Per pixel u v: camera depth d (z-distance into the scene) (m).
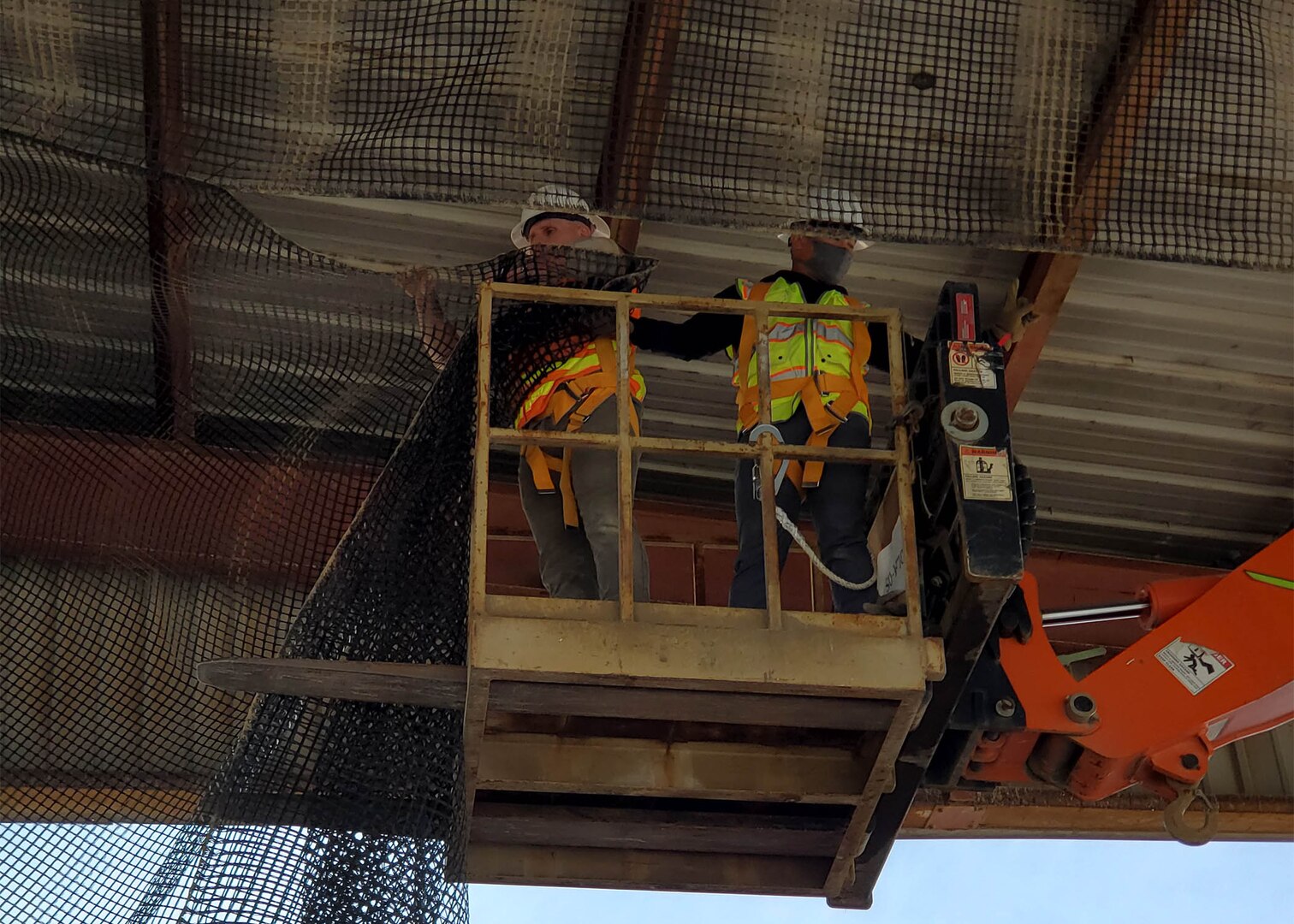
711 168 6.25
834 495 5.88
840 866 6.23
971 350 5.83
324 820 5.69
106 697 7.15
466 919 5.59
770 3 6.46
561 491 6.05
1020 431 8.85
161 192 6.48
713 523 8.56
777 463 5.84
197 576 7.21
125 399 7.27
